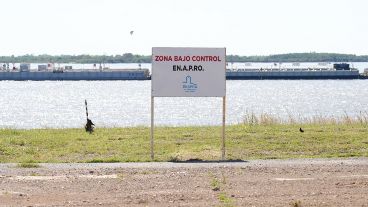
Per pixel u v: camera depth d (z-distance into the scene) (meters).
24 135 30.20
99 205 15.42
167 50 23.23
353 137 29.05
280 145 26.84
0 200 15.93
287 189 17.30
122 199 16.05
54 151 25.31
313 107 94.81
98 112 84.44
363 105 100.00
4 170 20.50
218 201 15.77
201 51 23.33
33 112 86.00
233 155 24.30
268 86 180.00
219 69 23.41
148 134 30.86
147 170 20.48
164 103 105.00
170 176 19.31
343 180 18.67
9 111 88.00
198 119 69.88
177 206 15.24
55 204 15.51
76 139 28.72
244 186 17.73
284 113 81.12
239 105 100.56
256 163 22.12
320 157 24.00
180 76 23.33
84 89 162.75
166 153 24.70
